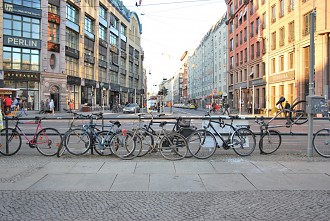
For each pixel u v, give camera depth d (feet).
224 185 19.44
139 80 292.81
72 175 21.58
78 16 149.59
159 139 27.53
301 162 25.68
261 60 142.41
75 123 40.91
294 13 111.65
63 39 132.57
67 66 139.23
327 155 27.86
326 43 95.61
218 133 28.50
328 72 95.30
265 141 29.35
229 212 15.07
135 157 27.30
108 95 194.70
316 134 28.27
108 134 27.91
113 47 203.41
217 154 29.19
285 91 119.24
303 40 105.60
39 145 28.53
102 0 180.34
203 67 301.84
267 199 16.92
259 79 144.15
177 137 27.25
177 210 15.35
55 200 16.72
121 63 229.45
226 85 206.28
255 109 148.97
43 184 19.53
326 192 18.08
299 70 108.37
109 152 28.37
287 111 30.96
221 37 225.56
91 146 28.19
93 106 165.27
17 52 117.80
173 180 20.48
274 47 130.82
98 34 174.29
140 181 20.24
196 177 21.18
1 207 15.69
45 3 123.75
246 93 167.12
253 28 153.48
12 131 28.84
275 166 24.26
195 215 14.73
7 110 87.76
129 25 248.93
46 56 124.77
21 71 117.39
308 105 27.86
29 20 120.06
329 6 94.73
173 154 27.53
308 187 19.01
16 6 115.44
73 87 144.66
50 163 25.20
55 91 129.70
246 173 22.21
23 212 15.03
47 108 114.93
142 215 14.74
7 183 19.70
